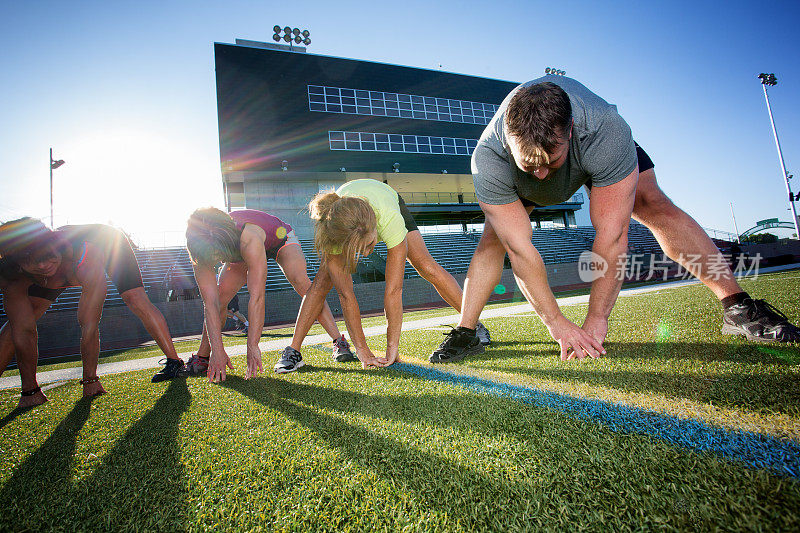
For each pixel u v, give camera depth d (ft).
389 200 7.70
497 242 8.22
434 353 8.32
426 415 4.63
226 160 77.56
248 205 82.12
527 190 6.51
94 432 5.56
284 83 84.89
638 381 4.93
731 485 2.56
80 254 8.42
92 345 8.71
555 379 5.48
